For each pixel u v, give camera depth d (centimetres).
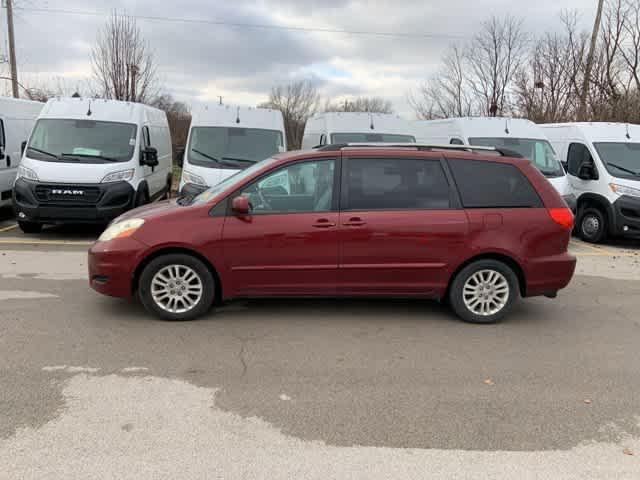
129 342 448
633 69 1731
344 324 511
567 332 507
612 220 1007
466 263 515
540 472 286
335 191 504
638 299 629
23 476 269
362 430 322
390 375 400
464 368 417
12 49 1967
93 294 580
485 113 2191
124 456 288
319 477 276
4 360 404
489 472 284
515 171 523
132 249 484
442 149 528
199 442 304
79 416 327
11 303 542
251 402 352
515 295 523
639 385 394
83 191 886
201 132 1012
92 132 968
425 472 283
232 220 493
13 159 1094
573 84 1873
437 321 528
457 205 510
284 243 495
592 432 328
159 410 338
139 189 967
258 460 289
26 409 333
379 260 503
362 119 1158
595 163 1052
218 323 501
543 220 516
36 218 888
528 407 357
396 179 511
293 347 449
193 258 495
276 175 503
